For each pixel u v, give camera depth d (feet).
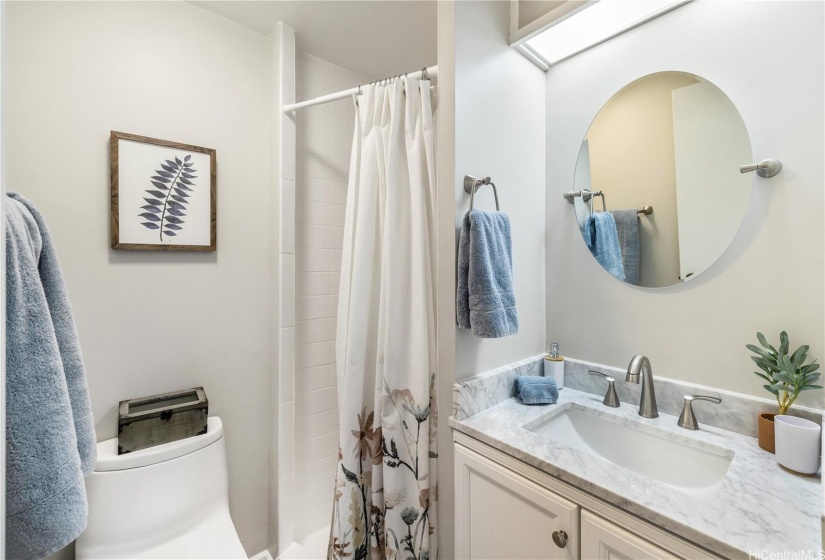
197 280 4.50
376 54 5.54
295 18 4.75
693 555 2.11
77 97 3.70
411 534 3.87
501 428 3.32
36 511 1.91
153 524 3.64
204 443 4.04
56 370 2.08
